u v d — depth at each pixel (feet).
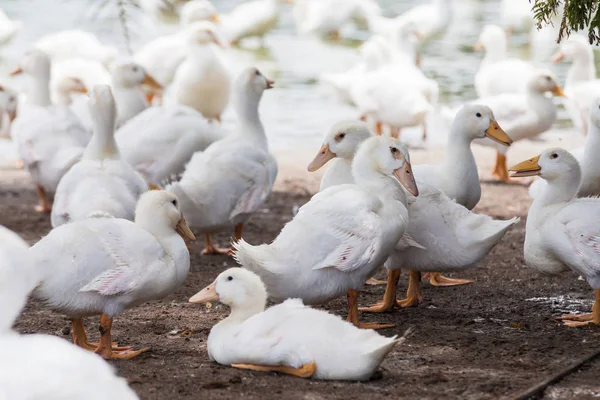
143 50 79.46
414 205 36.40
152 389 27.81
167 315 37.24
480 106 42.06
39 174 51.98
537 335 34.24
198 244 50.14
